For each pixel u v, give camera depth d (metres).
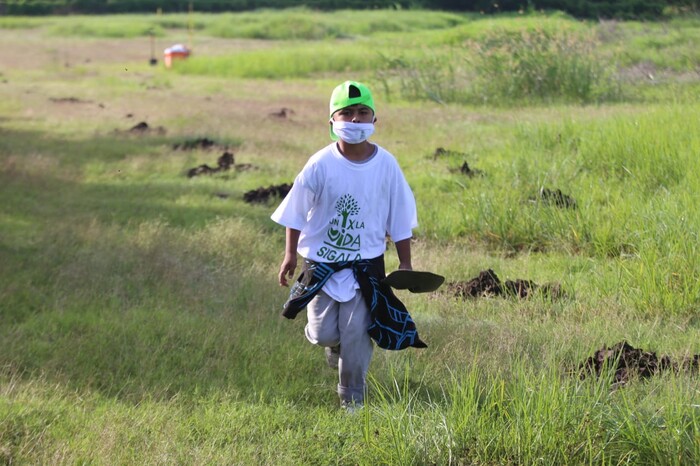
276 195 22.66
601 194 20.59
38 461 9.32
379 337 10.19
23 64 68.81
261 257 17.42
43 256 16.95
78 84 52.84
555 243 18.12
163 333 13.20
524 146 26.84
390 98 45.47
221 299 14.98
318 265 10.38
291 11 124.94
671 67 48.09
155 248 17.30
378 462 9.30
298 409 10.80
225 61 62.75
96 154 28.42
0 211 20.72
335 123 10.22
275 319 13.94
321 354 12.59
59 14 131.88
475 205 19.75
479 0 118.06
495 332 13.02
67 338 12.97
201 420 10.38
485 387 10.62
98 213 20.81
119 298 14.88
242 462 9.39
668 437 9.17
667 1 77.31
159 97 45.06
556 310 14.30
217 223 19.41
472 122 35.06
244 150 29.22
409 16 109.38
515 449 9.18
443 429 9.51
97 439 9.77
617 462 9.07
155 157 28.05
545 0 99.31
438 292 15.51
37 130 33.34
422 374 11.70
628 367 11.57
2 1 131.50
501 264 17.28
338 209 10.31
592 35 46.34
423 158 27.52
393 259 17.45
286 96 46.28
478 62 45.34
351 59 61.66
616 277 15.40
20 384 11.27
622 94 41.81
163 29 108.94
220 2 133.00
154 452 9.50
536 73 42.50
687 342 12.75
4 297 14.55
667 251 15.71
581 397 9.74
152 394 11.12
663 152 22.11
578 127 27.44
